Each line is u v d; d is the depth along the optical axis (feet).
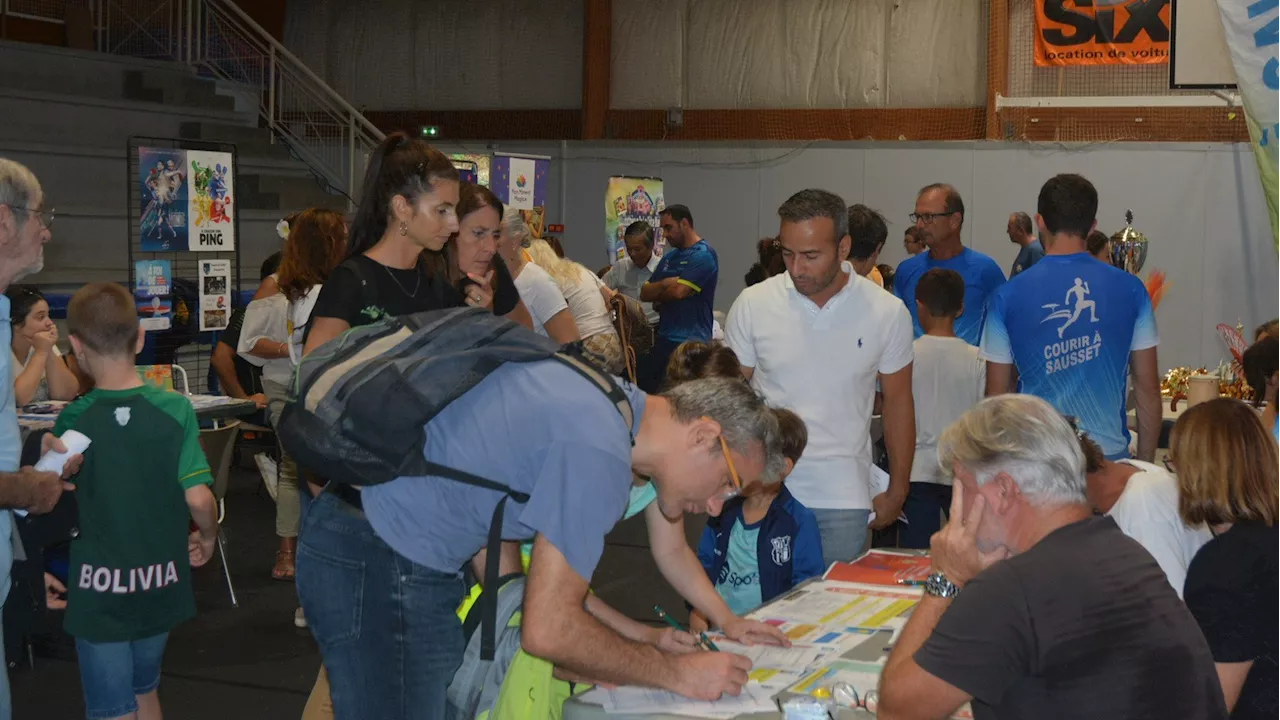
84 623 10.62
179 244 22.09
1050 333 12.25
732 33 44.93
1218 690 5.92
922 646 5.99
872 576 9.89
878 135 43.11
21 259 8.32
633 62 46.19
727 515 10.66
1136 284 12.28
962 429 6.39
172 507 11.05
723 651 7.80
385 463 6.72
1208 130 38.63
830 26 43.57
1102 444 12.29
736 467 6.81
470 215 10.94
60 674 14.75
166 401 11.18
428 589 7.28
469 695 7.50
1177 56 34.04
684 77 45.60
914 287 17.83
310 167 39.75
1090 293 12.14
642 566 19.88
